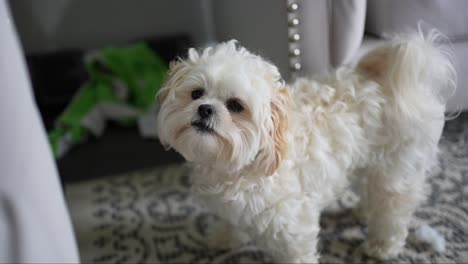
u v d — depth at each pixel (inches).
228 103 34.6
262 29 52.1
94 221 55.4
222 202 38.9
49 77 80.1
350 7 44.9
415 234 50.1
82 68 81.1
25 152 21.6
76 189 61.1
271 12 48.7
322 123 38.8
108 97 74.4
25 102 21.5
